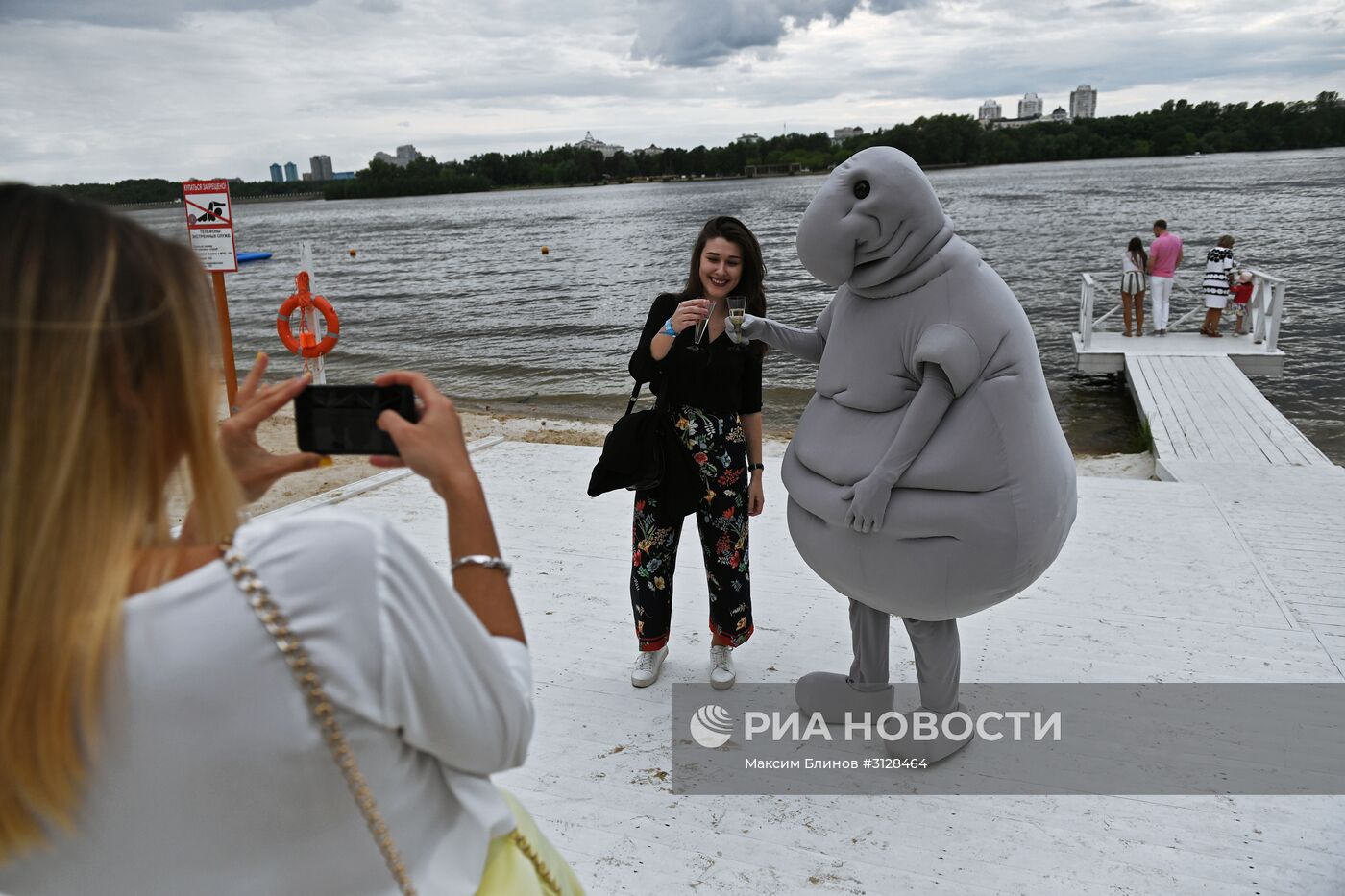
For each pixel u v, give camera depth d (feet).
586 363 62.59
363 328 81.66
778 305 84.94
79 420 2.67
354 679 3.02
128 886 3.09
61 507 2.67
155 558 2.97
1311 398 43.98
